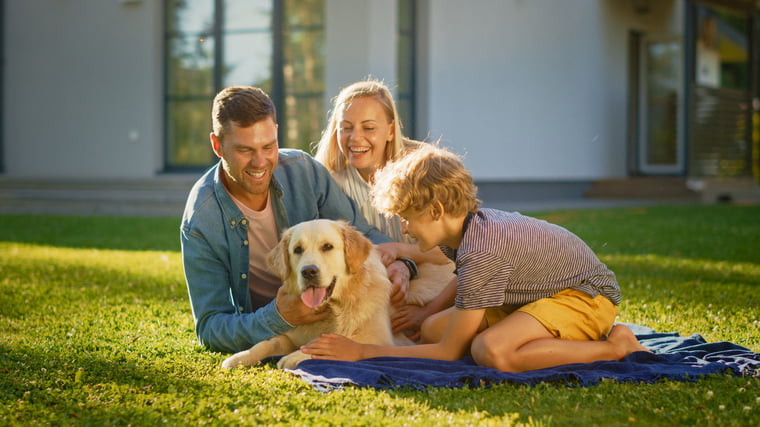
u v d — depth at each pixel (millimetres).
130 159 14688
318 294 3443
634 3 17672
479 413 2656
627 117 17906
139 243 8953
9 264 6965
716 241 8836
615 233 9609
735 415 2602
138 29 14398
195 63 14422
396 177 3367
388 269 4031
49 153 15258
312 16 13555
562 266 3418
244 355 3424
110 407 2764
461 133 14172
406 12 13820
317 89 13641
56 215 12727
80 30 14805
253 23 13930
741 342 3891
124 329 4293
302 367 3252
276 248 3666
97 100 14812
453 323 3357
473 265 3266
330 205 4328
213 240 3846
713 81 19156
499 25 14641
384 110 4449
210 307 3811
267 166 3746
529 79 15297
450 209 3320
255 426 2574
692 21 16859
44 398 2885
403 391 2947
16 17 15250
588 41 16547
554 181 16188
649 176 17562
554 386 3031
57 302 5121
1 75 15445
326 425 2562
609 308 3506
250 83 14031
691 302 5059
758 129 24922
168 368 3350
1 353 3561
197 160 14625
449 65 13898
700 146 17344
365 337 3609
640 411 2672
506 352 3242
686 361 3354
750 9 18828
